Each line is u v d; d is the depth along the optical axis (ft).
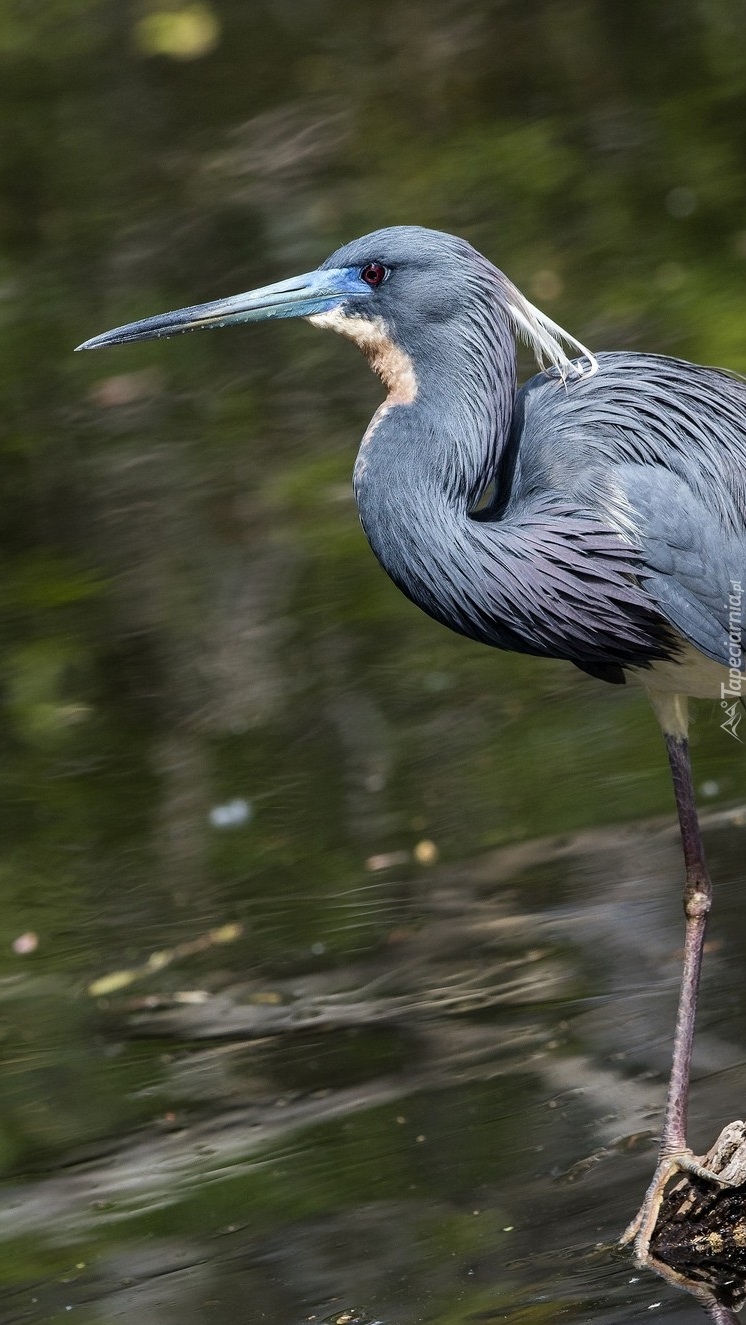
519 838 38.04
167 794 41.78
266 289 27.32
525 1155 27.35
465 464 26.55
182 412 58.54
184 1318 24.18
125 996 34.40
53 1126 29.96
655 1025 30.53
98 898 38.17
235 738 43.75
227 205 70.08
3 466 56.70
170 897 37.88
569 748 41.60
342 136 74.59
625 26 80.69
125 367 61.46
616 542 26.25
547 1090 29.09
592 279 61.62
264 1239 26.02
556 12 83.51
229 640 47.57
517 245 64.64
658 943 33.27
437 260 26.58
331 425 56.70
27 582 51.08
